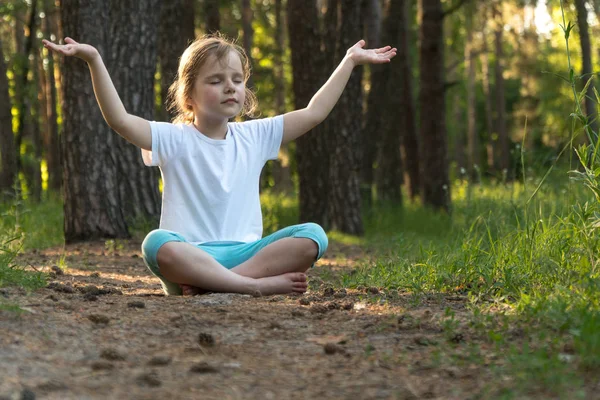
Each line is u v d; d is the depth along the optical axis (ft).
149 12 33.71
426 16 53.78
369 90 54.60
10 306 12.46
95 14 31.86
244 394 9.04
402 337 11.66
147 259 15.51
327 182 44.32
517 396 8.75
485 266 16.48
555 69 106.01
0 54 53.01
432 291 15.85
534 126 114.11
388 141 58.23
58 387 8.96
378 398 8.94
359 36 40.81
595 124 40.63
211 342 11.09
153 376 9.50
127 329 11.91
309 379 9.63
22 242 26.43
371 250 32.94
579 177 15.93
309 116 17.34
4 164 52.85
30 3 66.13
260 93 90.02
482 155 169.58
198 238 16.16
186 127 16.35
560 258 15.78
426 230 42.96
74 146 32.22
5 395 8.49
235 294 15.14
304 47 44.14
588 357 9.72
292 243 15.79
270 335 11.78
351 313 13.38
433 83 53.88
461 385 9.34
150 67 33.83
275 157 17.24
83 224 32.19
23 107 64.64
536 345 10.74
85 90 32.14
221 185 16.25
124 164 33.55
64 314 12.66
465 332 11.78
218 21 50.93
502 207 25.75
